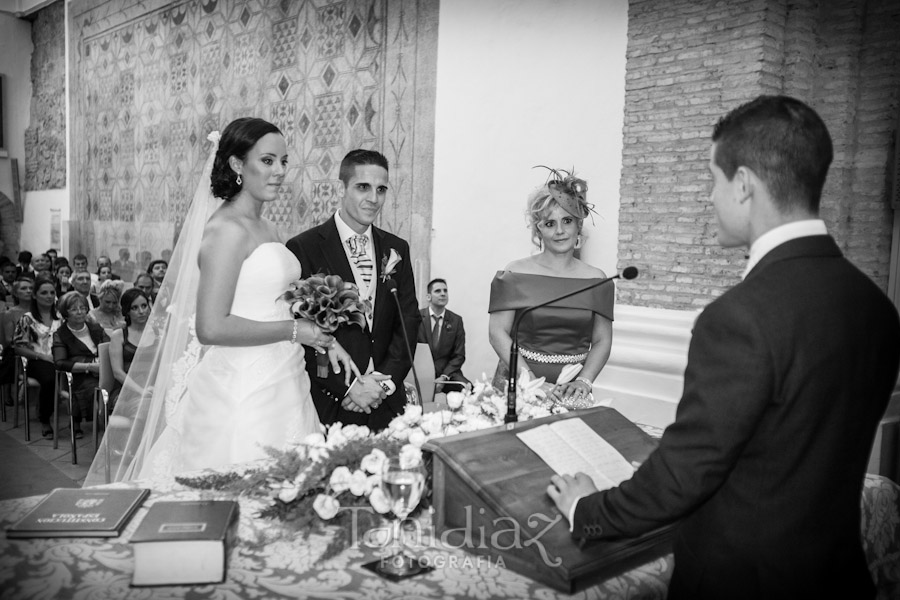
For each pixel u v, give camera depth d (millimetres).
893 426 4625
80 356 5793
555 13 5914
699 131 5043
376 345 2877
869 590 1269
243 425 2457
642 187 5383
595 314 2932
